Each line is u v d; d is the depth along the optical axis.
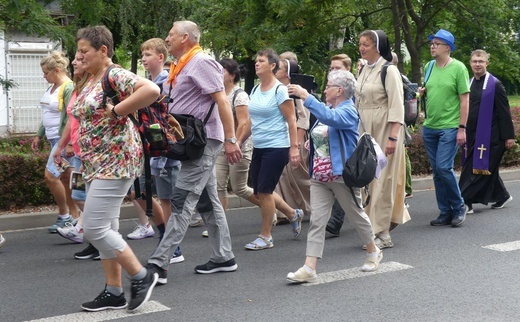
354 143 6.47
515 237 8.50
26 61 22.36
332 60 8.86
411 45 17.25
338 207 8.57
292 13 16.59
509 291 6.31
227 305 5.94
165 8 20.62
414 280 6.66
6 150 13.96
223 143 6.71
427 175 13.03
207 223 6.93
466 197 10.10
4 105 22.23
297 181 9.26
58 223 8.96
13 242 8.52
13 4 11.75
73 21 16.30
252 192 8.57
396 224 8.20
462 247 7.98
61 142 7.85
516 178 13.56
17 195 9.84
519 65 18.78
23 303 6.07
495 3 17.80
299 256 7.67
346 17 17.91
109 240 5.46
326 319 5.59
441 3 17.17
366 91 7.83
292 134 7.77
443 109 9.05
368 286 6.46
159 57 7.27
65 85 8.20
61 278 6.88
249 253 7.82
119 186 5.39
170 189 7.15
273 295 6.22
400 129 7.94
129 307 5.70
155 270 6.39
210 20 17.95
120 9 19.94
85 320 5.56
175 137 6.01
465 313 5.71
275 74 8.27
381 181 7.88
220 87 6.41
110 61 5.50
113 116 5.26
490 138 10.06
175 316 5.66
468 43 18.83
